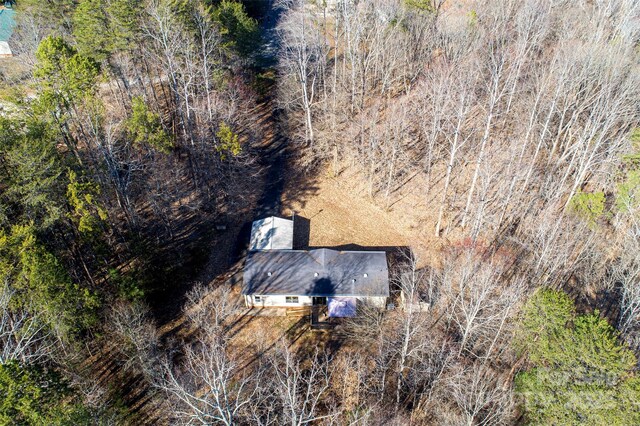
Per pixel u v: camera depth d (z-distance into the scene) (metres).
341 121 51.97
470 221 42.59
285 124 53.16
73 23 52.84
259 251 39.44
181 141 50.16
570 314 25.94
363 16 55.12
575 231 36.06
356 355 32.72
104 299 32.66
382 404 30.08
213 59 49.22
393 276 38.62
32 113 34.06
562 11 53.16
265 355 33.59
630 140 37.66
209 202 45.44
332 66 58.06
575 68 40.59
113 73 47.00
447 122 44.06
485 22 54.91
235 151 42.28
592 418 22.80
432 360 30.38
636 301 31.55
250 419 27.33
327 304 36.97
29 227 27.47
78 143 43.47
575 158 40.69
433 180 47.53
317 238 42.94
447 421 26.19
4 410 19.30
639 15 49.06
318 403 30.41
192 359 29.77
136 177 42.12
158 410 30.00
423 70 53.03
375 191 47.44
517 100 47.16
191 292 37.00
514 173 40.69
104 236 34.97
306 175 49.94
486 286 29.31
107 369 31.91
